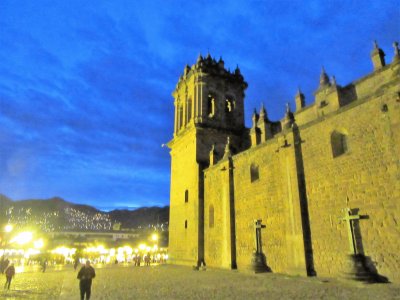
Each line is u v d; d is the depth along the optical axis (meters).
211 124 40.81
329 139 20.94
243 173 29.61
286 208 23.09
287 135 24.16
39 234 85.75
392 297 12.75
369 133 18.36
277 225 24.30
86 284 14.23
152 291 17.62
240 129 42.94
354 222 18.34
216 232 32.66
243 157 29.92
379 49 24.66
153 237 80.88
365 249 17.55
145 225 148.75
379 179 17.39
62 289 20.11
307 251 20.91
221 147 40.56
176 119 46.53
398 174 16.31
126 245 75.75
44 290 19.75
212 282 20.81
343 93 26.30
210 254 33.25
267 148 26.64
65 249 63.12
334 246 19.39
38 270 38.47
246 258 27.55
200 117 40.53
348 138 19.92
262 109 36.22
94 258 60.91
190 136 40.66
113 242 80.31
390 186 16.77
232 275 24.69
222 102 43.03
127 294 16.86
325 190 20.62
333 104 26.27
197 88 42.12
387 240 16.55
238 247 28.88
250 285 18.66
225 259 30.00
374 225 17.27
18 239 38.78
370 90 24.17
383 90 17.72
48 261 56.59
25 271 36.66
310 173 22.00
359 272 16.83
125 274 28.78
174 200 42.69
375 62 24.58
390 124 17.08
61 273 33.50
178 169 42.88
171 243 41.78
